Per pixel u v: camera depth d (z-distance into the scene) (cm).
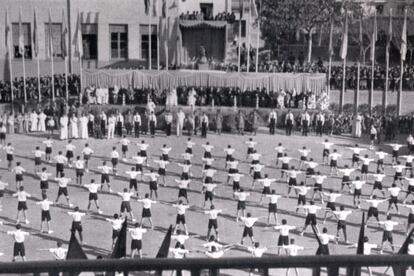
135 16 6575
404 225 3183
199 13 6419
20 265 514
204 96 5562
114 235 2675
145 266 540
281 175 4031
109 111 5362
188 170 3775
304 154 4138
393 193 3306
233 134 5241
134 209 3356
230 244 2817
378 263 545
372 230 3105
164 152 4006
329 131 5309
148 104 5197
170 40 6556
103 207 3384
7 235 2928
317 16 6494
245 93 5562
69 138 4984
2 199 3516
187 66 6197
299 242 2891
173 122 5347
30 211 3303
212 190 3347
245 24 7169
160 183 3888
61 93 5828
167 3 6494
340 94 5841
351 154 4650
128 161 4366
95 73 5753
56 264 521
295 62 6775
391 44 7156
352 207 3472
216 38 6531
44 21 6500
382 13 7288
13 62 6462
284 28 6638
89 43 6625
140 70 5775
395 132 5228
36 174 4022
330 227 3130
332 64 7006
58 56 6600
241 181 3953
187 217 3238
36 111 5303
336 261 545
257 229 3069
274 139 5069
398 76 6091
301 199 3328
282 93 5503
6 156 4359
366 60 7156
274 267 546
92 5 6538
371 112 5559
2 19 6412
